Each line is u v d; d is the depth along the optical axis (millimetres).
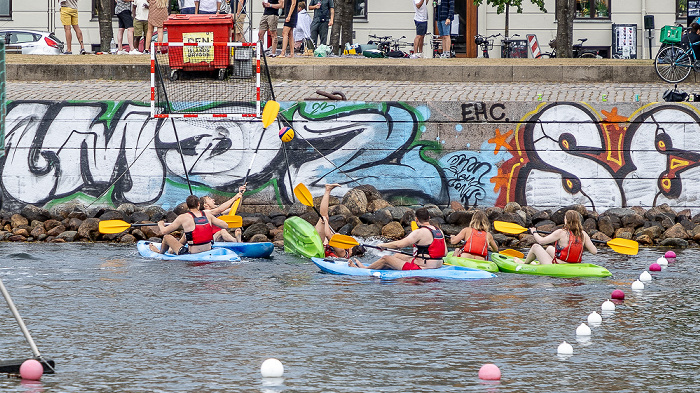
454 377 29062
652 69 83750
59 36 128250
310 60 88375
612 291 45406
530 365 30547
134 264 53969
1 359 30938
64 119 73188
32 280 47562
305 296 43219
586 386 28141
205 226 57219
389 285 46844
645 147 72750
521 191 73188
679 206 73000
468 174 73250
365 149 73188
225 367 30125
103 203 73500
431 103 72688
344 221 67812
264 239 66750
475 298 43031
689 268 53812
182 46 70938
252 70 73000
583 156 72875
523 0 128000
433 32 127812
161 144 73000
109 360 30938
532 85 82438
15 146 73500
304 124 72938
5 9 128625
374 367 30203
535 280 49062
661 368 30250
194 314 38625
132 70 84812
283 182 73250
